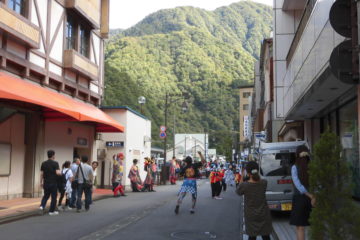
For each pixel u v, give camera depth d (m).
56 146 19.30
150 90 94.00
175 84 109.94
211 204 16.39
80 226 10.30
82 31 21.48
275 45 21.98
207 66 119.31
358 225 5.03
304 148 6.79
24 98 12.87
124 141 27.09
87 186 13.61
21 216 11.73
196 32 145.75
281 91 21.55
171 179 35.69
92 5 21.38
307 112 15.99
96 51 23.17
